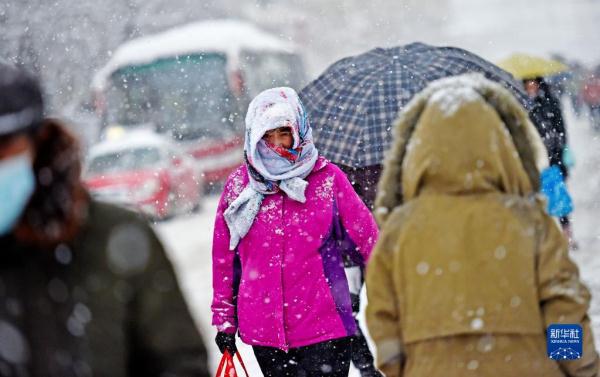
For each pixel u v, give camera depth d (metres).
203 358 8.05
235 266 14.50
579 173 51.59
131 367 8.02
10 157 7.48
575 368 10.17
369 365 15.97
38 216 7.56
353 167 19.48
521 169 10.32
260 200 14.09
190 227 52.06
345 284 14.04
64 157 7.70
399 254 10.31
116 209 7.94
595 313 21.61
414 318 10.20
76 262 7.70
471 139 10.14
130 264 7.78
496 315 9.96
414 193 10.37
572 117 83.25
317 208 14.01
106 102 73.25
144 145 57.12
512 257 10.02
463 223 10.07
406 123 10.62
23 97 7.54
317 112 20.34
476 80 10.52
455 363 10.02
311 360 13.98
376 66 20.56
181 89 72.50
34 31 71.19
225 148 71.31
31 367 7.57
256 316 14.01
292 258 13.89
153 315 7.84
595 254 29.22
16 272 7.62
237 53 72.94
